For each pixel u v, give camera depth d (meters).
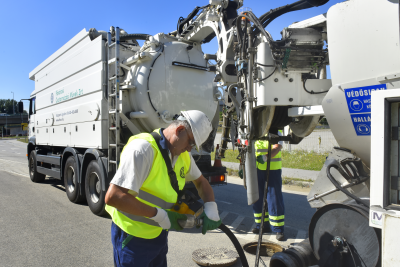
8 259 3.65
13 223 5.00
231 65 4.93
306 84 3.08
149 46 5.22
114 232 2.07
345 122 2.37
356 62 2.23
